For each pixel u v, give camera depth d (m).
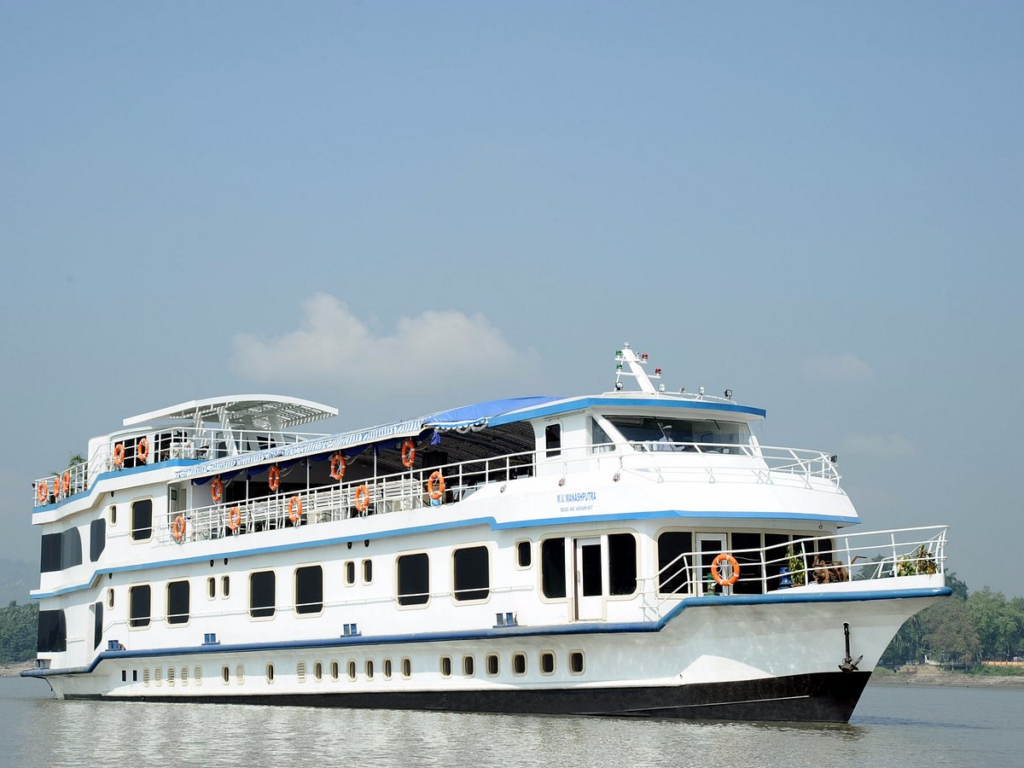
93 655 40.91
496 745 23.81
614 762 21.45
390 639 30.73
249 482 39.41
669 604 26.27
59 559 43.81
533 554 28.05
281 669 34.28
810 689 25.69
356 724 28.55
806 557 27.70
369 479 32.78
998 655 125.44
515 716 28.34
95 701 41.22
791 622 25.59
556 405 28.98
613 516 26.72
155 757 24.36
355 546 32.31
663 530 26.62
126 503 39.97
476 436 32.69
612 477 27.00
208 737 27.44
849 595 25.06
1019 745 25.80
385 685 31.33
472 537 29.47
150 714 34.47
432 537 30.39
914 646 125.69
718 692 25.95
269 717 31.53
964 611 122.44
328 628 32.69
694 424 29.83
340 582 32.59
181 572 37.53
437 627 29.95
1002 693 64.56
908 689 76.81
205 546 36.38
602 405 28.55
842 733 24.94
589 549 27.36
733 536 27.44
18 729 30.83
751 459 29.08
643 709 26.64
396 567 31.19
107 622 40.16
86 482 42.38
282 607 34.06
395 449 34.44
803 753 22.36
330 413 42.16
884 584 25.03
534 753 22.72
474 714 29.11
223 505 37.00
